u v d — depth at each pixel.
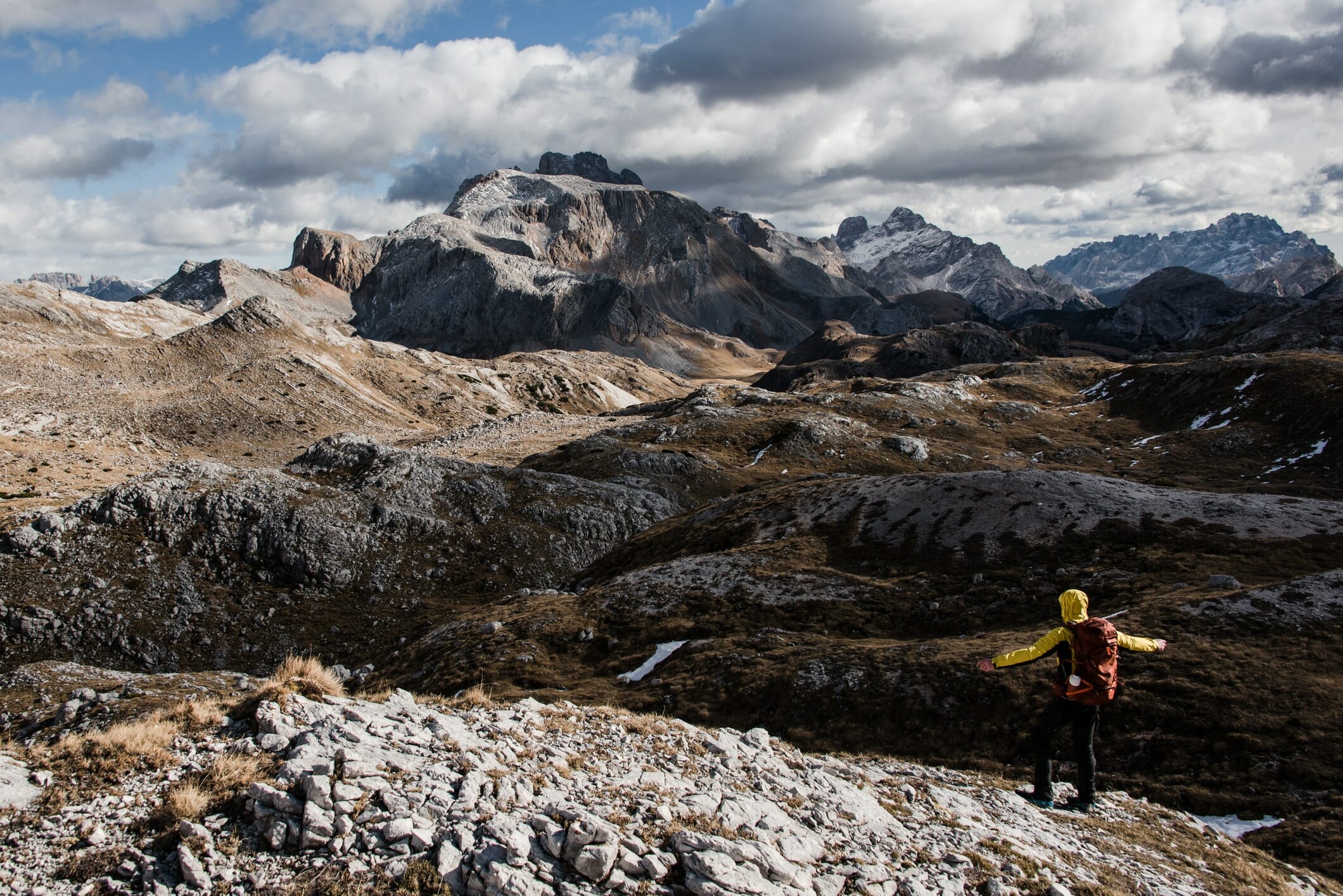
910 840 14.05
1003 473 77.50
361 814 10.84
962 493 75.00
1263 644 39.66
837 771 17.97
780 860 11.27
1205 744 33.62
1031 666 42.44
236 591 88.38
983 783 20.30
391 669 71.38
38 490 139.12
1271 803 29.22
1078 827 17.45
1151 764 33.72
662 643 61.28
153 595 84.56
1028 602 56.06
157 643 80.38
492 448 198.50
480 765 12.80
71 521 89.69
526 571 101.50
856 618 59.12
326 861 9.98
